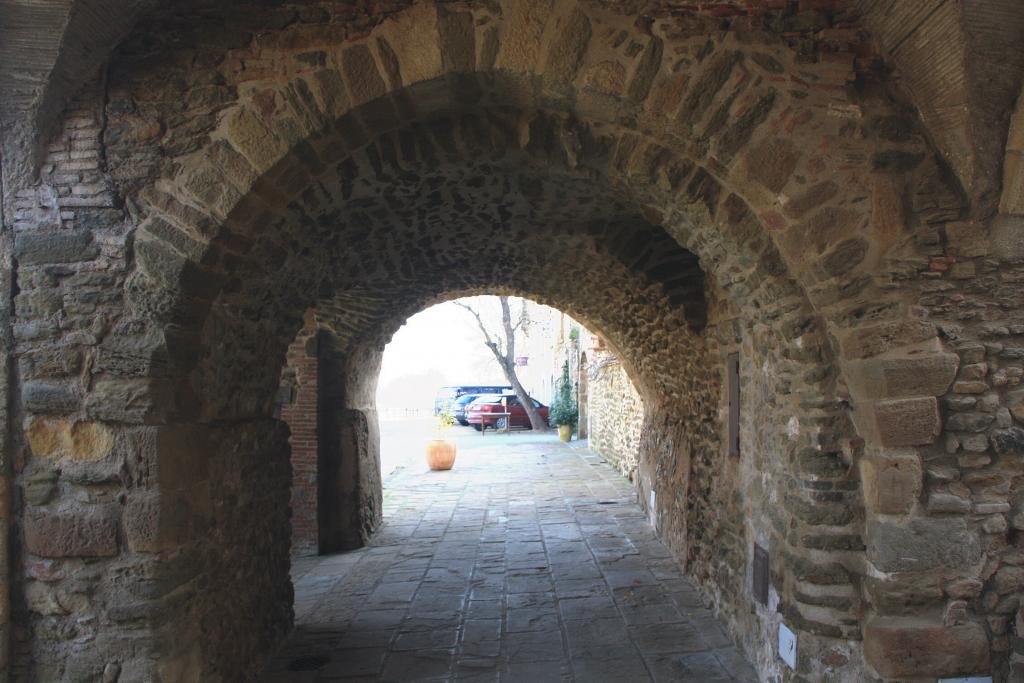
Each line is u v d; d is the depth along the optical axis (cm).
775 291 306
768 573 349
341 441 660
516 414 2294
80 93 279
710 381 478
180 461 292
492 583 544
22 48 255
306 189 322
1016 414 269
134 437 276
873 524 274
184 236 279
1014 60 250
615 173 323
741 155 276
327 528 653
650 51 271
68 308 278
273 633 415
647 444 777
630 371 784
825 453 292
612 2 272
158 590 277
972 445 268
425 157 325
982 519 267
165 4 274
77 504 278
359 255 489
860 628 283
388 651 415
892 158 272
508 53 271
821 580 289
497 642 425
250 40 278
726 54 272
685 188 308
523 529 726
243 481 369
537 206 433
